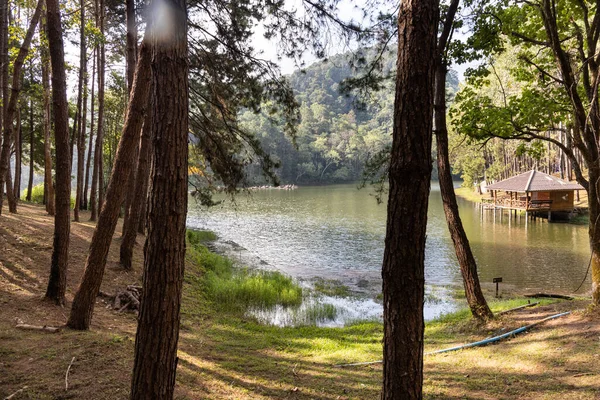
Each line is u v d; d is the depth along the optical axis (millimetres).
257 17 8688
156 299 2793
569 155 7793
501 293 12500
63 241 6707
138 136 5887
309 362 6262
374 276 15680
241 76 9750
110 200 5863
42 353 4840
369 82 6836
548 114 7914
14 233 9852
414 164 2674
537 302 9820
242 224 30859
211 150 11312
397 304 2758
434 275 15703
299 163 87438
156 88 2812
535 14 8086
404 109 2699
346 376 5562
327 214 37188
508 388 4852
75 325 5824
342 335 8250
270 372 5629
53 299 6668
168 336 2828
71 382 4238
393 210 2768
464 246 8102
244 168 12172
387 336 2816
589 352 5582
